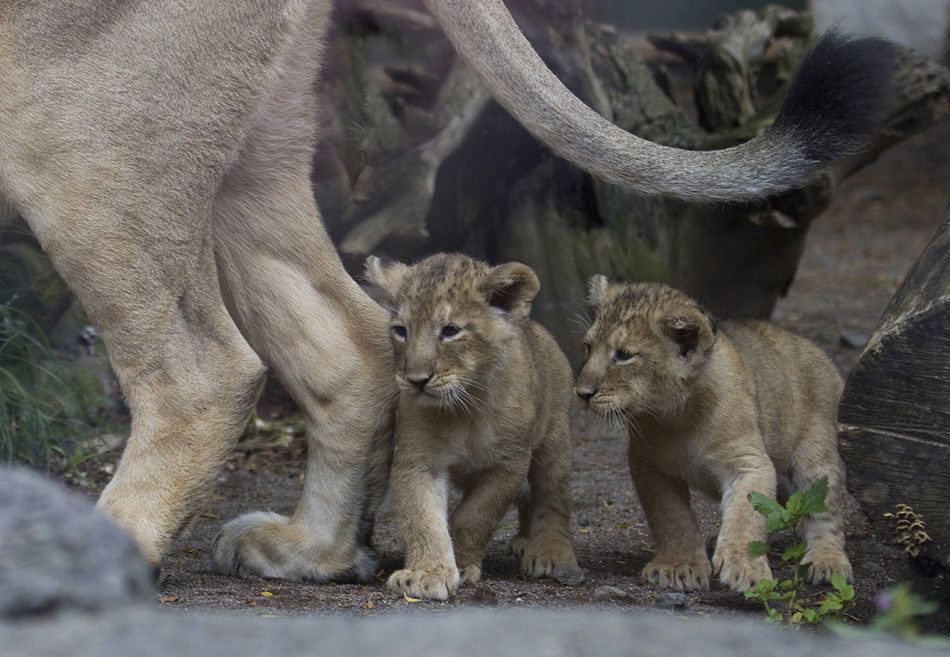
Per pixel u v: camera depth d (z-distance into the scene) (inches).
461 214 646.5
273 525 315.0
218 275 320.8
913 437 249.3
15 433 442.3
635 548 377.1
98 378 558.3
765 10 725.3
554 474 341.7
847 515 413.7
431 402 296.7
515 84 313.9
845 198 1531.7
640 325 311.3
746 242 641.0
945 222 284.5
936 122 609.0
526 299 311.9
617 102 660.7
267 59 297.7
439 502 305.6
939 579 262.4
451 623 111.4
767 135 316.5
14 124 277.9
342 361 317.7
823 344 755.4
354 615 256.8
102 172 280.1
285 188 319.0
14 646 99.0
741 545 301.6
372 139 583.8
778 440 342.6
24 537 112.2
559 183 645.3
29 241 542.6
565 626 110.5
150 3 283.1
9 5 275.7
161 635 104.8
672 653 103.7
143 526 275.7
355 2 492.1
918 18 1290.6
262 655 101.5
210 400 288.7
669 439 319.9
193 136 288.8
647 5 1349.7
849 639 118.0
